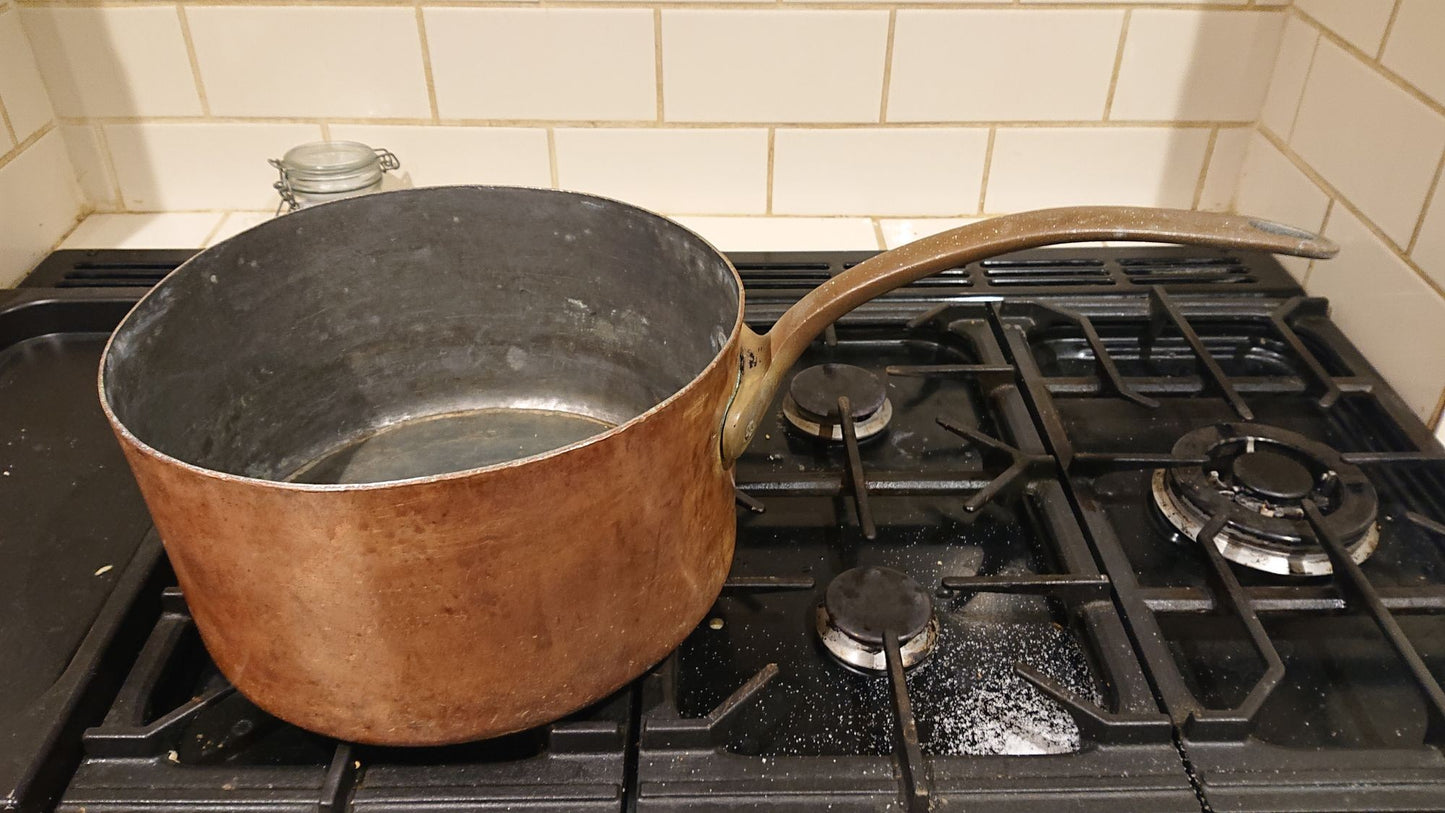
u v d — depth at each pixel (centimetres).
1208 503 61
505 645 41
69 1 79
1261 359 77
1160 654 52
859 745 50
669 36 81
